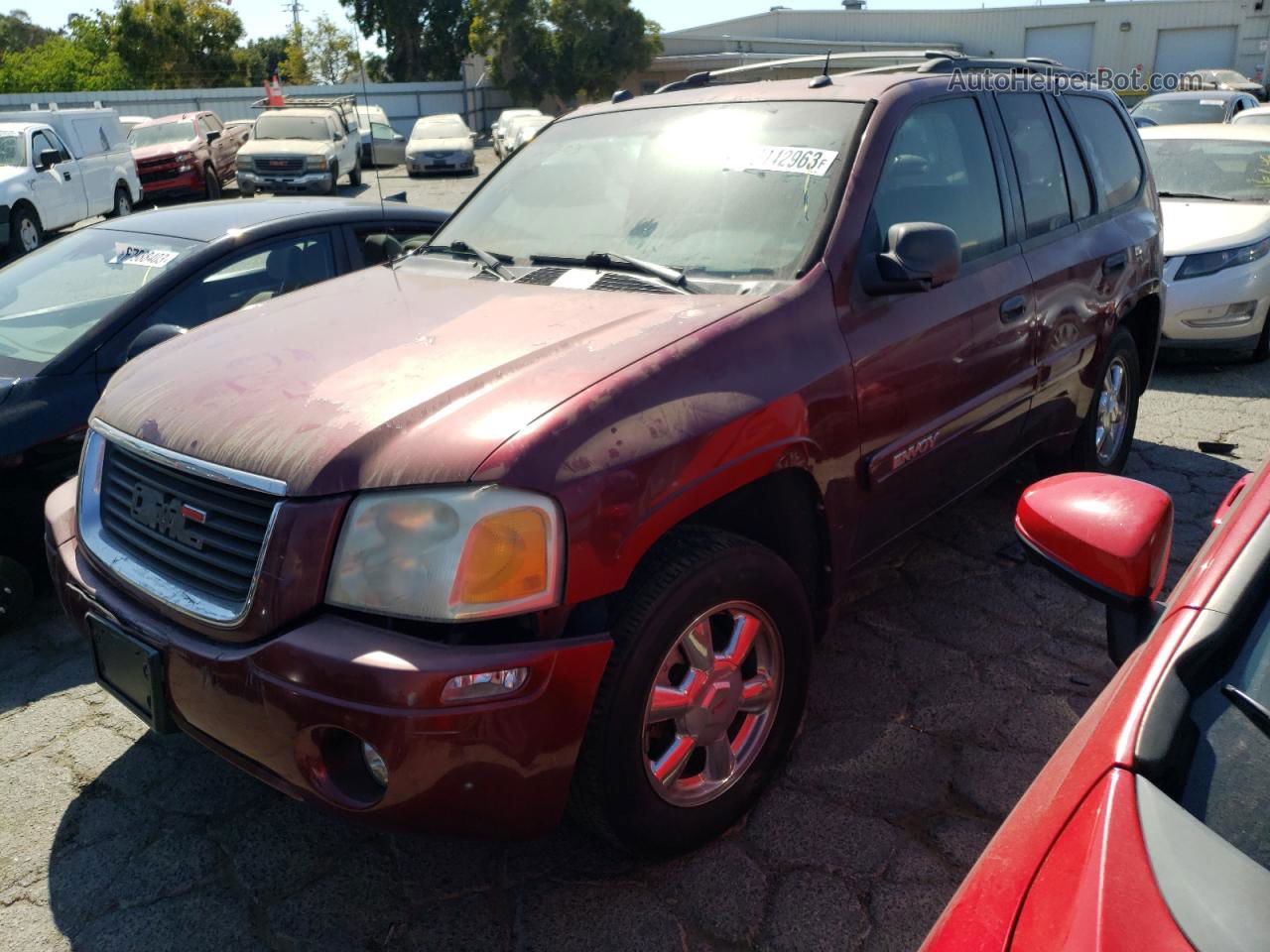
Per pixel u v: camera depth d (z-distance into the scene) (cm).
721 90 357
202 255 436
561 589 204
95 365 401
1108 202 434
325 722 199
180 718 231
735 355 245
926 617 372
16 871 261
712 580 230
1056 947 106
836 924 232
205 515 224
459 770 199
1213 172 770
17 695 346
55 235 1519
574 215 330
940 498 329
